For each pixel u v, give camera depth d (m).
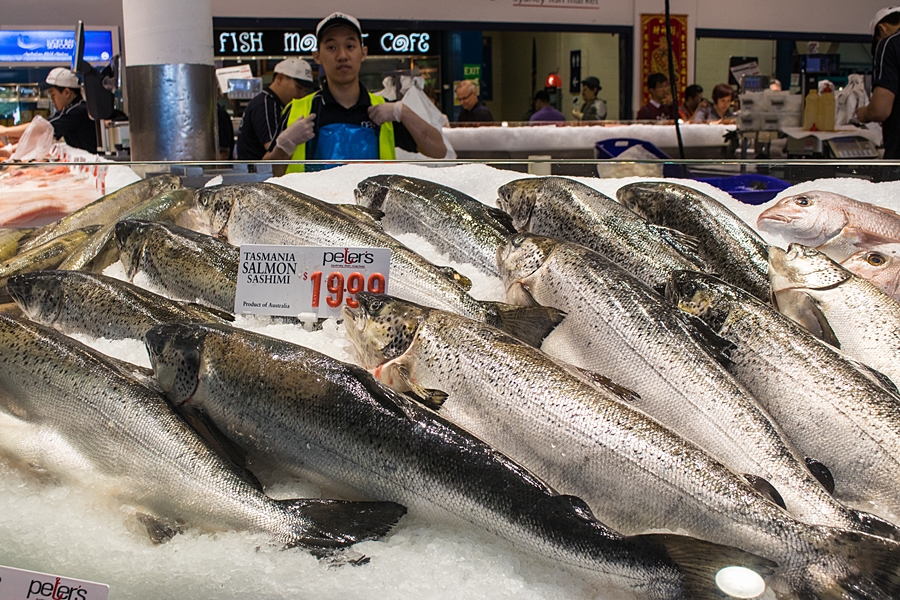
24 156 3.99
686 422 1.43
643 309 1.57
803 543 1.07
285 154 3.41
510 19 10.81
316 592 1.08
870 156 5.00
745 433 1.35
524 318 1.64
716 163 2.43
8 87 7.79
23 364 1.43
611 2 11.15
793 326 1.52
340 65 3.49
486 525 1.19
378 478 1.27
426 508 1.24
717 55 12.62
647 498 1.20
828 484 1.32
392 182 2.23
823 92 5.12
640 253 1.94
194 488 1.26
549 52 12.87
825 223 2.08
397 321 1.48
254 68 9.96
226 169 2.34
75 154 3.88
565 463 1.27
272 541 1.18
